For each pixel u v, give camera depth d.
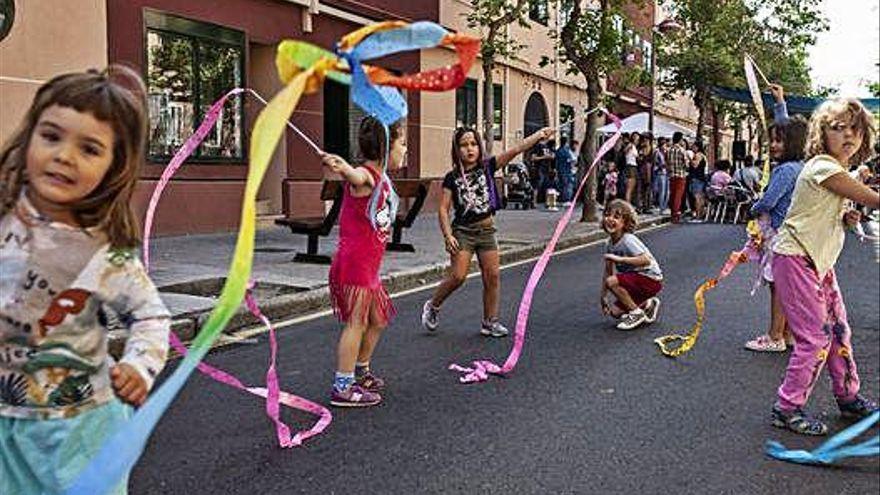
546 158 24.02
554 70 26.61
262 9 14.20
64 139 2.27
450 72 2.30
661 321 8.01
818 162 4.78
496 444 4.62
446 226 7.05
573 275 11.17
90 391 2.49
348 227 5.26
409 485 4.06
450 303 8.80
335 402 5.24
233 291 1.85
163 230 12.49
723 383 5.86
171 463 4.28
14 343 2.40
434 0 19.25
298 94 1.92
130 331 2.45
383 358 6.45
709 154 48.75
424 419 5.03
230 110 13.70
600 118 23.45
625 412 5.20
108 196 2.37
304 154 15.51
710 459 4.44
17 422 2.43
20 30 10.16
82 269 2.39
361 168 5.22
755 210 6.62
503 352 6.69
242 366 6.16
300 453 4.45
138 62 11.93
